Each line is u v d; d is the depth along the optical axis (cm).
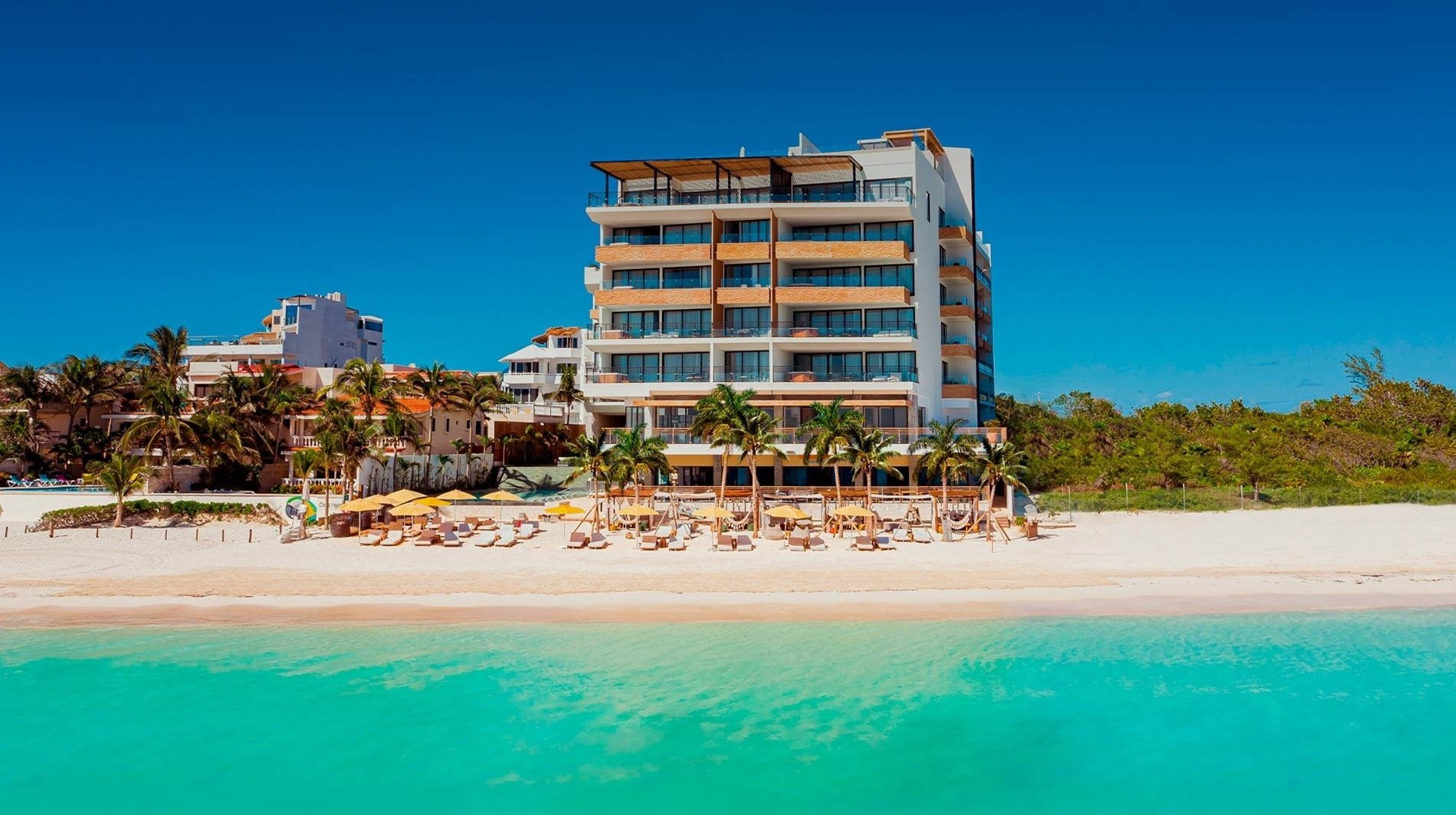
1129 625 3325
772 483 6688
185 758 2316
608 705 2620
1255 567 4244
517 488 7612
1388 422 9888
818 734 2441
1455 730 2456
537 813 2067
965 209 7700
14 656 3030
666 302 6656
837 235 6756
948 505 5616
